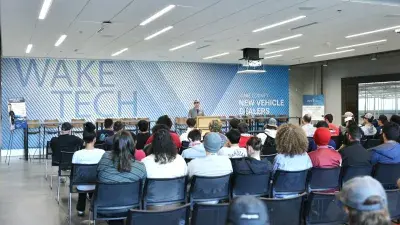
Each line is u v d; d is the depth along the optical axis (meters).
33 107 14.83
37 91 14.89
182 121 16.14
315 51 14.07
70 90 15.38
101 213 3.87
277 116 17.78
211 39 11.32
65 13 8.05
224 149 5.22
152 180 3.90
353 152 4.75
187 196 4.11
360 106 16.89
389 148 4.68
